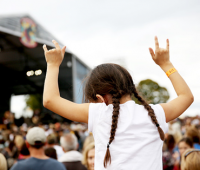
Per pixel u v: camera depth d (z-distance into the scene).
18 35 12.68
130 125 1.00
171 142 4.39
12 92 20.33
